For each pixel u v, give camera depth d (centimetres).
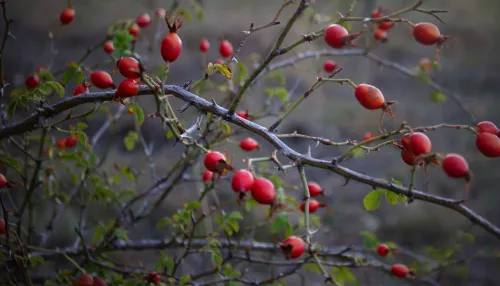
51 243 135
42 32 260
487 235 179
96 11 276
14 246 96
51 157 98
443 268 108
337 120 227
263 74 105
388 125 228
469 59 268
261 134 77
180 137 75
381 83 248
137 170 171
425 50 259
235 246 99
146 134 192
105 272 94
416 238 177
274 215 94
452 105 235
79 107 153
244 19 275
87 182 106
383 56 256
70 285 87
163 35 157
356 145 75
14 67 221
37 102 83
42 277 103
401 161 214
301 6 75
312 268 96
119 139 182
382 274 120
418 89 248
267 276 138
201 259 128
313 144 211
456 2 293
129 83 76
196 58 242
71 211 146
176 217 92
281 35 75
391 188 74
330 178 196
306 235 75
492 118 226
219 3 284
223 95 129
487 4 291
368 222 178
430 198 74
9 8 271
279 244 75
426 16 270
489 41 276
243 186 73
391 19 76
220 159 75
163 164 180
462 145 220
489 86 250
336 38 76
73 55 245
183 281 89
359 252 119
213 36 255
